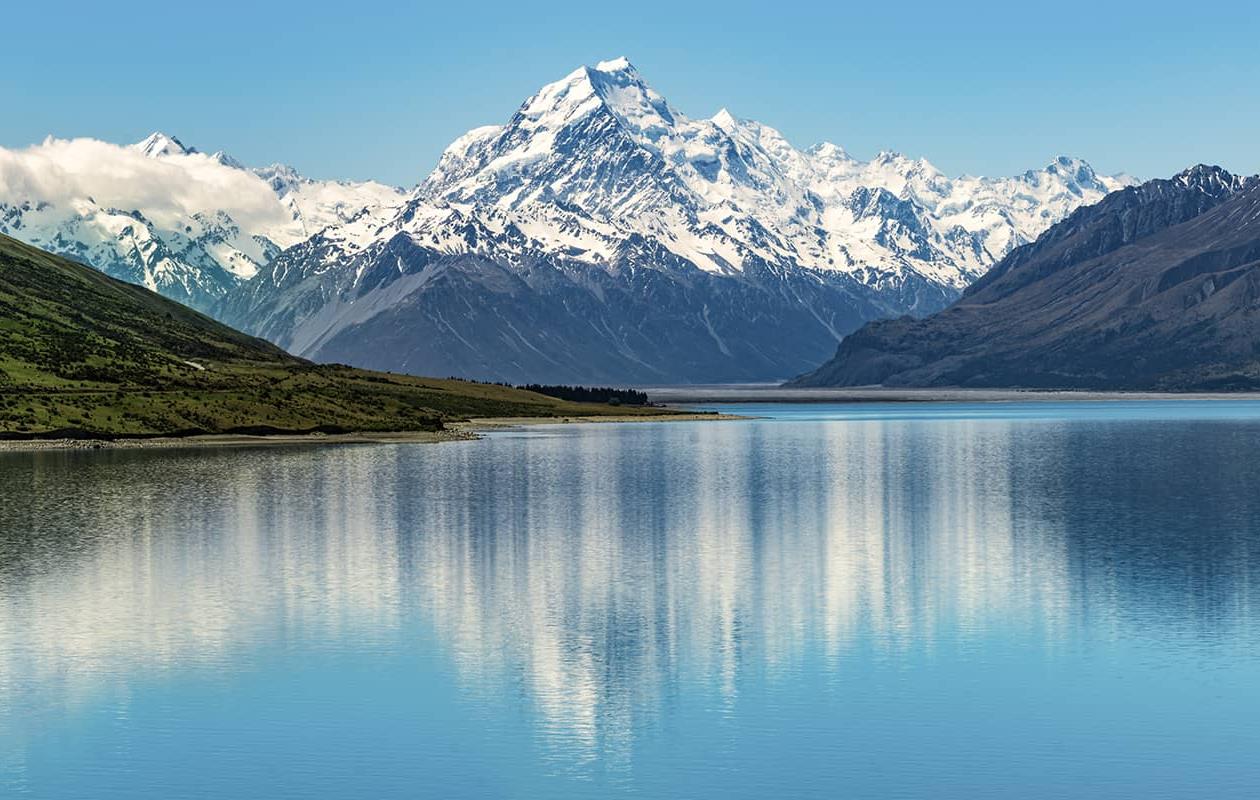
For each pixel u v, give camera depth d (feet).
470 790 191.72
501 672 252.21
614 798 188.85
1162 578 349.00
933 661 260.62
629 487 601.21
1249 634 282.15
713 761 203.21
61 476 625.00
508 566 370.12
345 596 324.19
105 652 266.77
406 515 483.92
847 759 204.03
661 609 310.45
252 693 237.86
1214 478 643.86
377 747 209.36
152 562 371.56
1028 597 324.60
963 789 192.13
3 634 281.54
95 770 199.41
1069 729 217.77
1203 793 190.39
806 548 406.41
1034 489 591.78
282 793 190.60
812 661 260.83
